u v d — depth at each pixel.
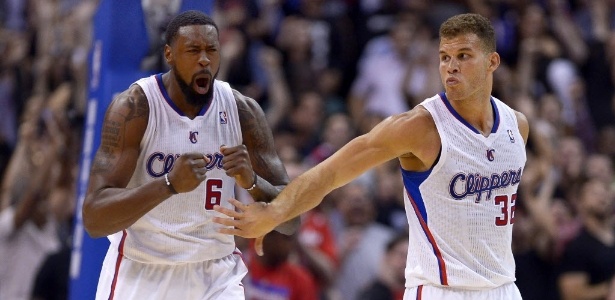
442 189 14.81
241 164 14.28
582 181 31.89
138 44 18.67
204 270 15.48
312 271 25.52
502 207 15.09
